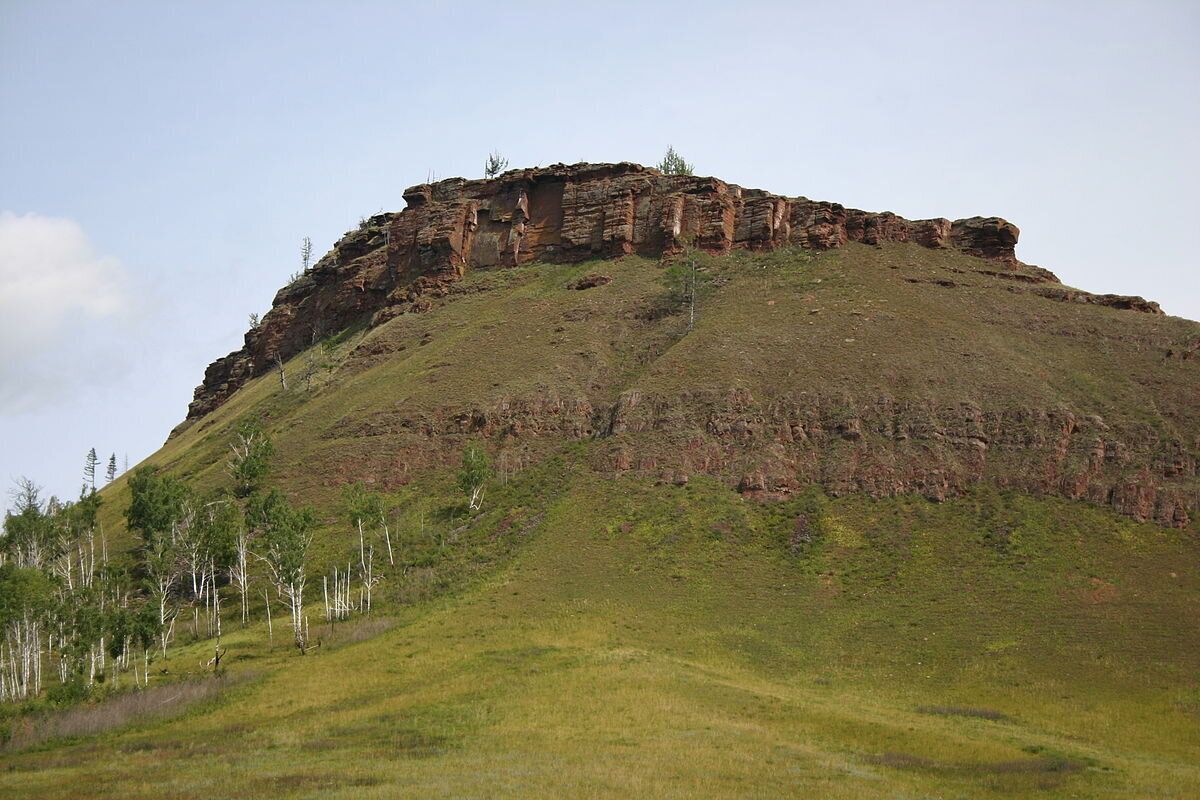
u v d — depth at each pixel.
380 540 109.56
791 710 65.12
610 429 120.19
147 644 82.06
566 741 57.91
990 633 79.50
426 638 82.94
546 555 97.62
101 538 126.88
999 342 127.25
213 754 58.06
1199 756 59.97
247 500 123.19
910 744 58.72
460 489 118.50
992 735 61.66
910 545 94.56
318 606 99.06
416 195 187.00
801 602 88.06
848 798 48.19
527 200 179.38
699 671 73.75
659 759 54.03
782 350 126.44
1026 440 106.00
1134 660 73.75
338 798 46.72
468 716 63.66
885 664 77.12
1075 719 66.12
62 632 84.75
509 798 46.56
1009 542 92.56
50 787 51.59
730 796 47.81
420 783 49.19
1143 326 131.50
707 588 90.31
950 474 102.69
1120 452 102.81
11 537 113.31
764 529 100.12
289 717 66.62
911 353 121.75
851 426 110.25
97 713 69.94
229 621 99.88
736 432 113.38
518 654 76.69
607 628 82.25
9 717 72.38
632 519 102.38
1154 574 86.81
